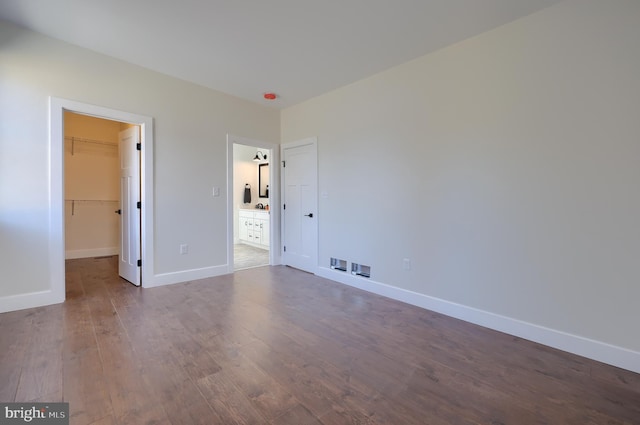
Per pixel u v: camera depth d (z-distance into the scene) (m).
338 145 3.80
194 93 3.74
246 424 1.39
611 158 1.95
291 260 4.62
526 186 2.30
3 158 2.58
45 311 2.70
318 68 3.23
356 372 1.84
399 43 2.71
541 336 2.24
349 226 3.68
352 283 3.64
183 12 2.30
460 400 1.59
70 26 2.54
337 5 2.19
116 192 5.44
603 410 1.52
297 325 2.51
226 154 4.08
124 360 1.92
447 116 2.75
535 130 2.25
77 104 2.90
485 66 2.50
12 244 2.65
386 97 3.25
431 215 2.88
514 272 2.38
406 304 3.05
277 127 4.68
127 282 3.68
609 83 1.95
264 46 2.80
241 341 2.21
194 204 3.80
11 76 2.59
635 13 1.85
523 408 1.53
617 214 1.94
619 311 1.94
